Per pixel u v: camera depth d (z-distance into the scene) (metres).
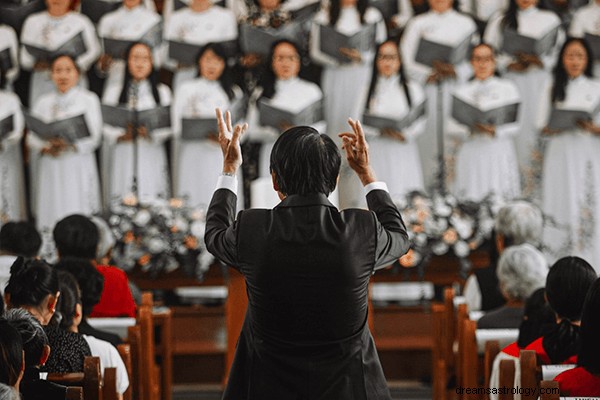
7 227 8.85
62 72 14.66
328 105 15.01
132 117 14.29
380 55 14.47
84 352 6.00
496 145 14.58
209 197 14.41
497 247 9.62
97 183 14.70
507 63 15.20
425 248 11.71
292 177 4.76
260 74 15.13
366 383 4.64
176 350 12.11
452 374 8.58
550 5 15.23
